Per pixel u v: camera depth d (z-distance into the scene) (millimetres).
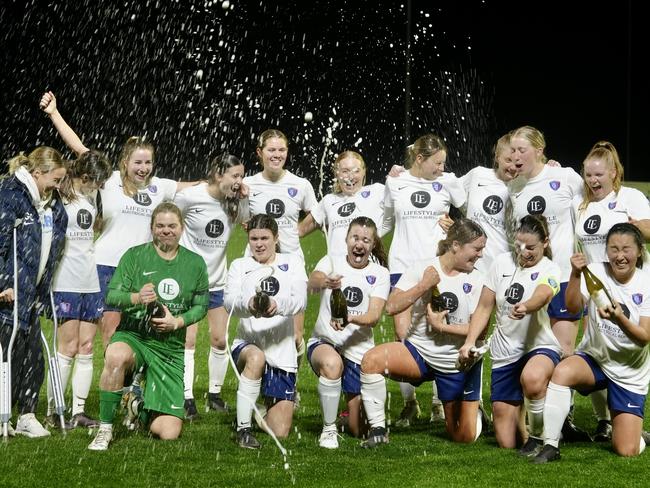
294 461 4555
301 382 6609
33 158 4941
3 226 4848
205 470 4363
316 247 12578
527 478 4246
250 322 5062
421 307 5062
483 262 5891
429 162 5949
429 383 6605
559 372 4625
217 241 5922
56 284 5312
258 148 6242
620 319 4512
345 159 6184
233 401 6051
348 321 5000
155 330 4910
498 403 4902
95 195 5566
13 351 4945
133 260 4977
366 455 4695
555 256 5590
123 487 4082
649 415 5492
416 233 5996
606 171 5312
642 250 4770
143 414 5059
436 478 4250
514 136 5652
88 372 5371
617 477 4262
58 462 4430
